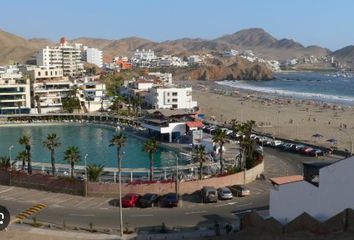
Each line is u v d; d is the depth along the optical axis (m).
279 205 71.56
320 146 163.25
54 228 75.94
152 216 83.81
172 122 184.75
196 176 116.44
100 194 97.06
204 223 79.56
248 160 120.81
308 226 64.31
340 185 66.12
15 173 106.31
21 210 87.69
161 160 155.50
